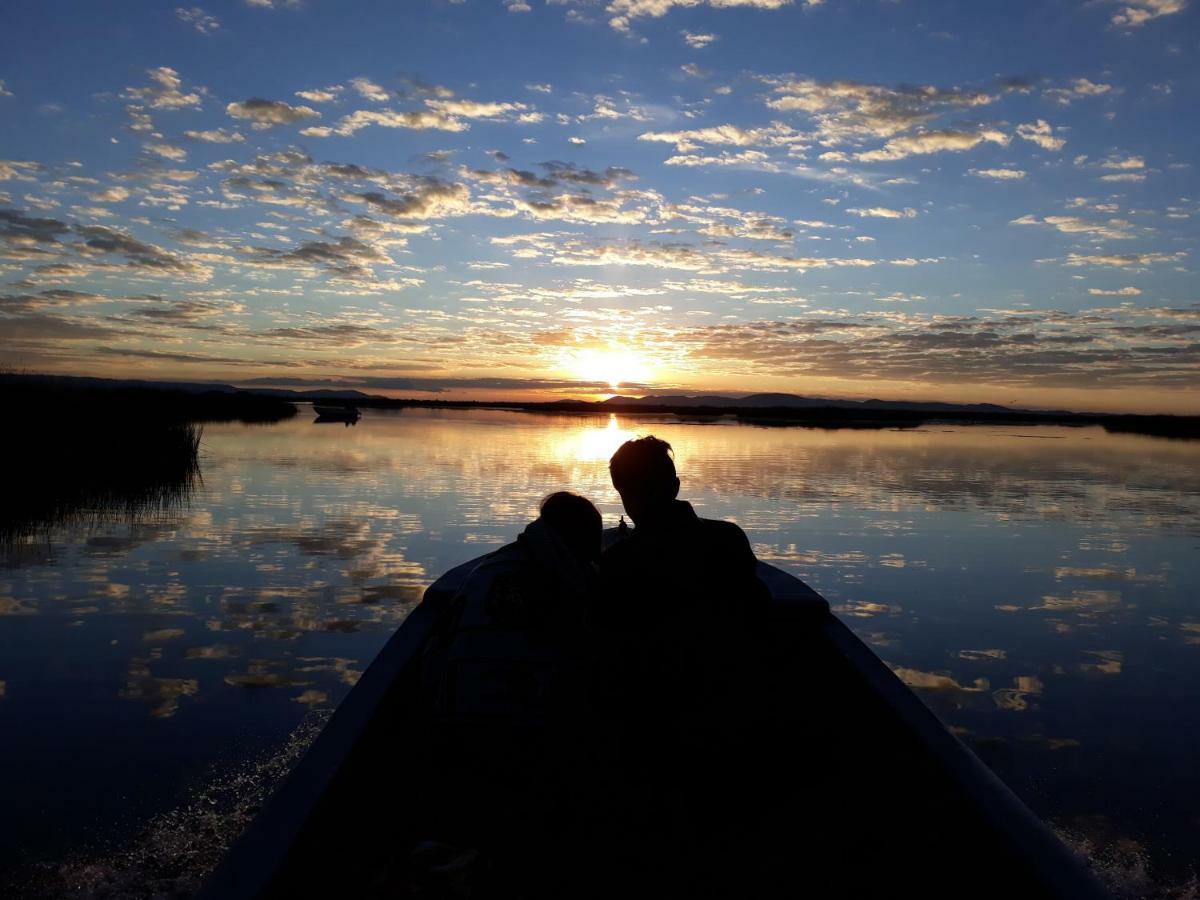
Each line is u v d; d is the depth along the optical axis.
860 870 2.94
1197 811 4.25
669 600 2.64
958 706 5.66
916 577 9.64
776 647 4.81
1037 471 25.95
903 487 19.53
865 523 13.52
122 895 3.39
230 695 5.53
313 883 2.52
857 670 4.08
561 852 3.04
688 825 2.73
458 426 54.09
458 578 5.07
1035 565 10.38
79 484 16.88
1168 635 7.34
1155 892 3.55
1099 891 2.28
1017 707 5.65
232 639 6.74
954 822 2.86
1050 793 4.44
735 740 2.60
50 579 8.84
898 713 3.56
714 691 2.61
